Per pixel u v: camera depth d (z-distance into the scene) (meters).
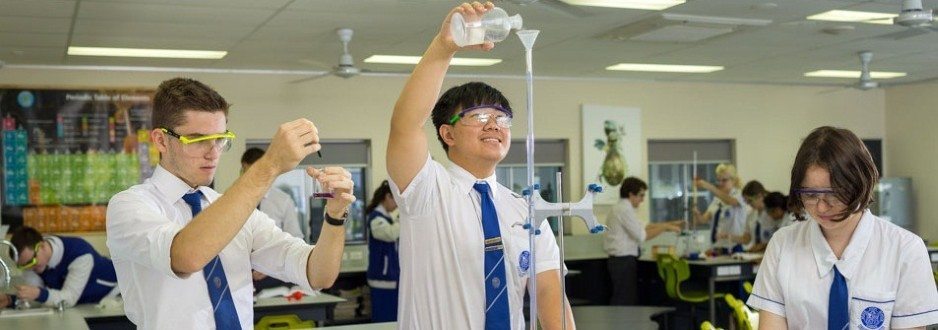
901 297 2.15
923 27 5.83
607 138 10.41
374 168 9.47
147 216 1.84
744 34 7.47
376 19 6.49
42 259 5.52
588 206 1.93
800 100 11.46
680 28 6.87
